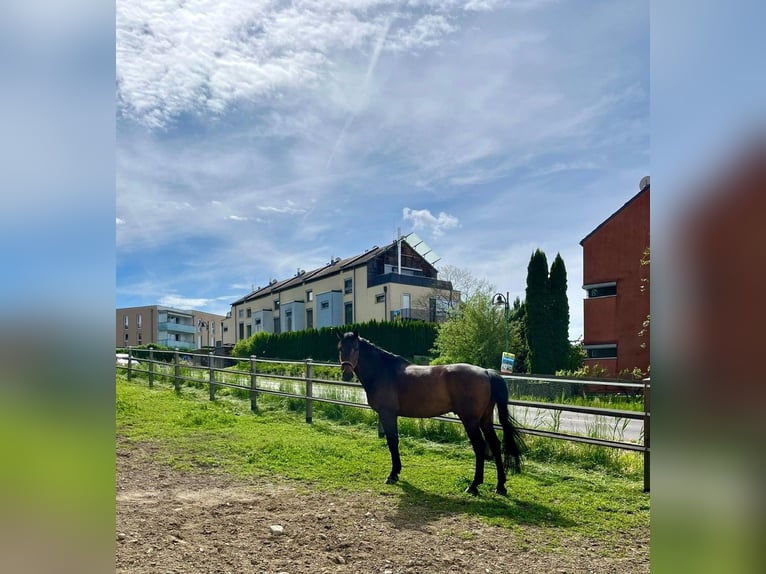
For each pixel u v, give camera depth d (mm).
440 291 33750
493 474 6137
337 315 36594
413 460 6762
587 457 6551
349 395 10336
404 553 3738
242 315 48688
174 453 6742
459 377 5582
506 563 3613
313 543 3861
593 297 22812
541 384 11172
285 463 6387
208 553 3561
